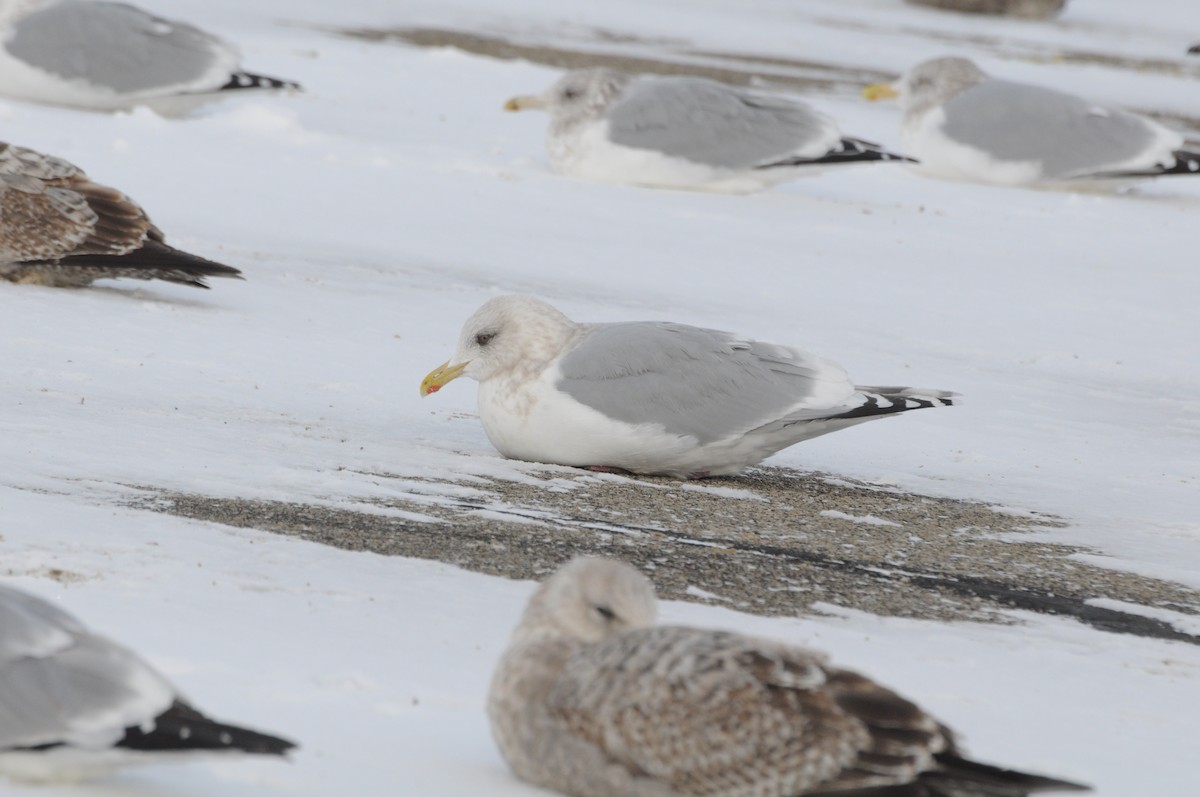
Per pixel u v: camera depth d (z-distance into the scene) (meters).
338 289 17.77
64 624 5.68
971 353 18.22
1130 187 31.05
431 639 7.72
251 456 11.20
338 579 8.55
